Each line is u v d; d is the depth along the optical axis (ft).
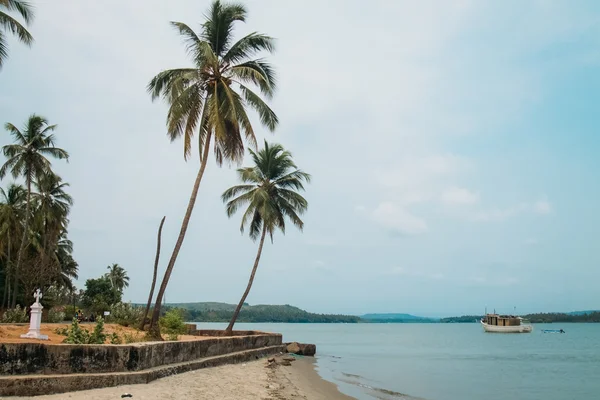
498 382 84.84
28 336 51.11
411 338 315.58
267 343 102.89
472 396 67.82
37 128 122.62
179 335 89.25
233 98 69.56
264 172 110.83
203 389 43.60
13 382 34.27
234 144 72.64
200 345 62.49
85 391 36.73
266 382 56.29
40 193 139.74
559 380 88.79
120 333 71.87
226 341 73.97
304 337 337.72
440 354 160.56
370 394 61.72
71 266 193.67
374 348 196.85
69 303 192.44
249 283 107.14
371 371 98.22
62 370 38.52
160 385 42.04
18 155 118.01
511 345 221.25
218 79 70.95
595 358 143.64
